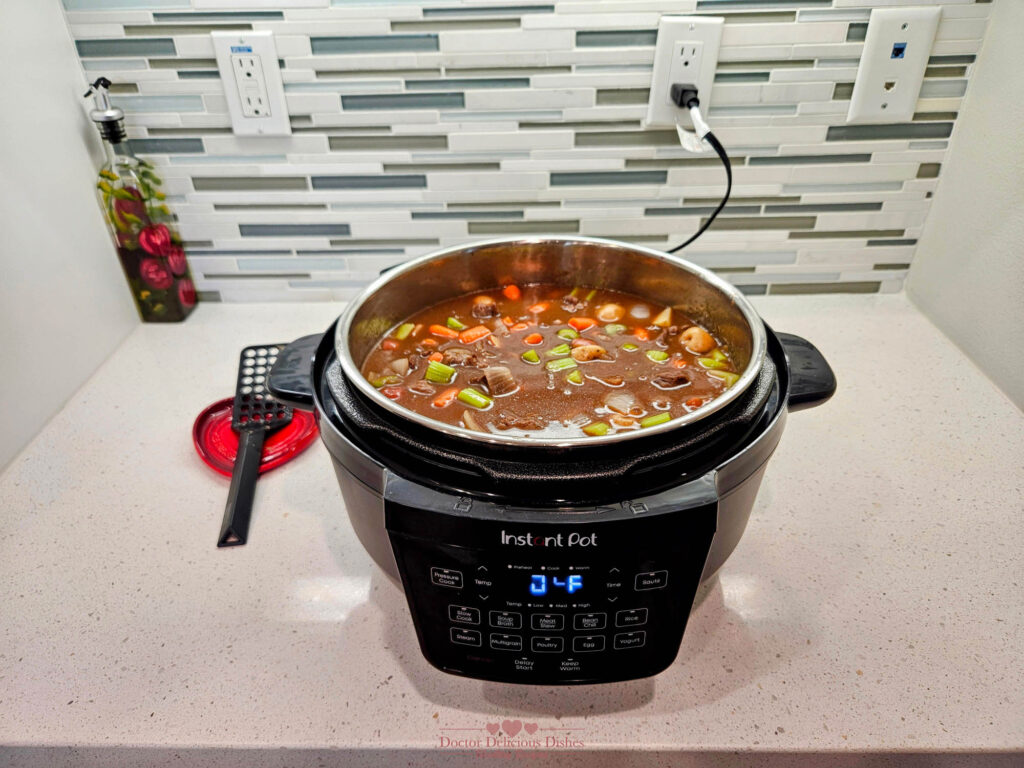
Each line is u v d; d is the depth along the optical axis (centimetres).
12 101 92
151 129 108
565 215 117
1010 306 99
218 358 113
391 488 59
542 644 61
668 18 98
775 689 67
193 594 77
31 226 96
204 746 63
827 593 75
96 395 106
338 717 65
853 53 101
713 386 78
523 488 57
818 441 95
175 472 93
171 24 100
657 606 60
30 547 82
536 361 83
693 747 62
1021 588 75
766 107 105
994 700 65
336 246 120
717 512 58
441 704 66
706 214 116
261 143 110
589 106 106
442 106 106
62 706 66
